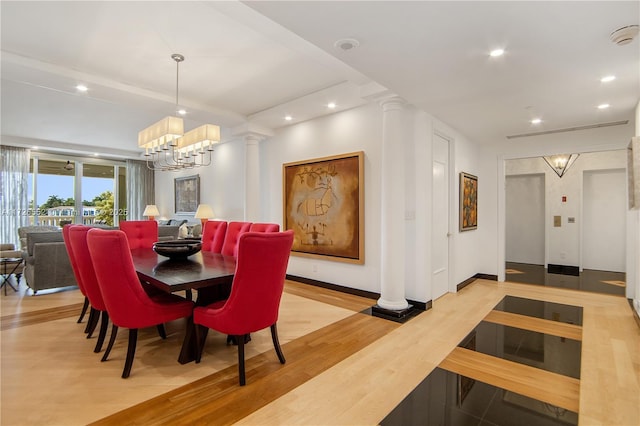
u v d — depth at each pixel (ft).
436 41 7.48
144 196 31.42
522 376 7.64
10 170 24.35
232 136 19.94
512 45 7.63
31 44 10.02
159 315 7.78
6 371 7.72
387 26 6.86
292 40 9.33
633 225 13.62
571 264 21.20
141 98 13.74
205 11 8.41
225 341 9.57
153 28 9.19
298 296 14.40
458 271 15.89
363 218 14.21
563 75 9.29
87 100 15.66
